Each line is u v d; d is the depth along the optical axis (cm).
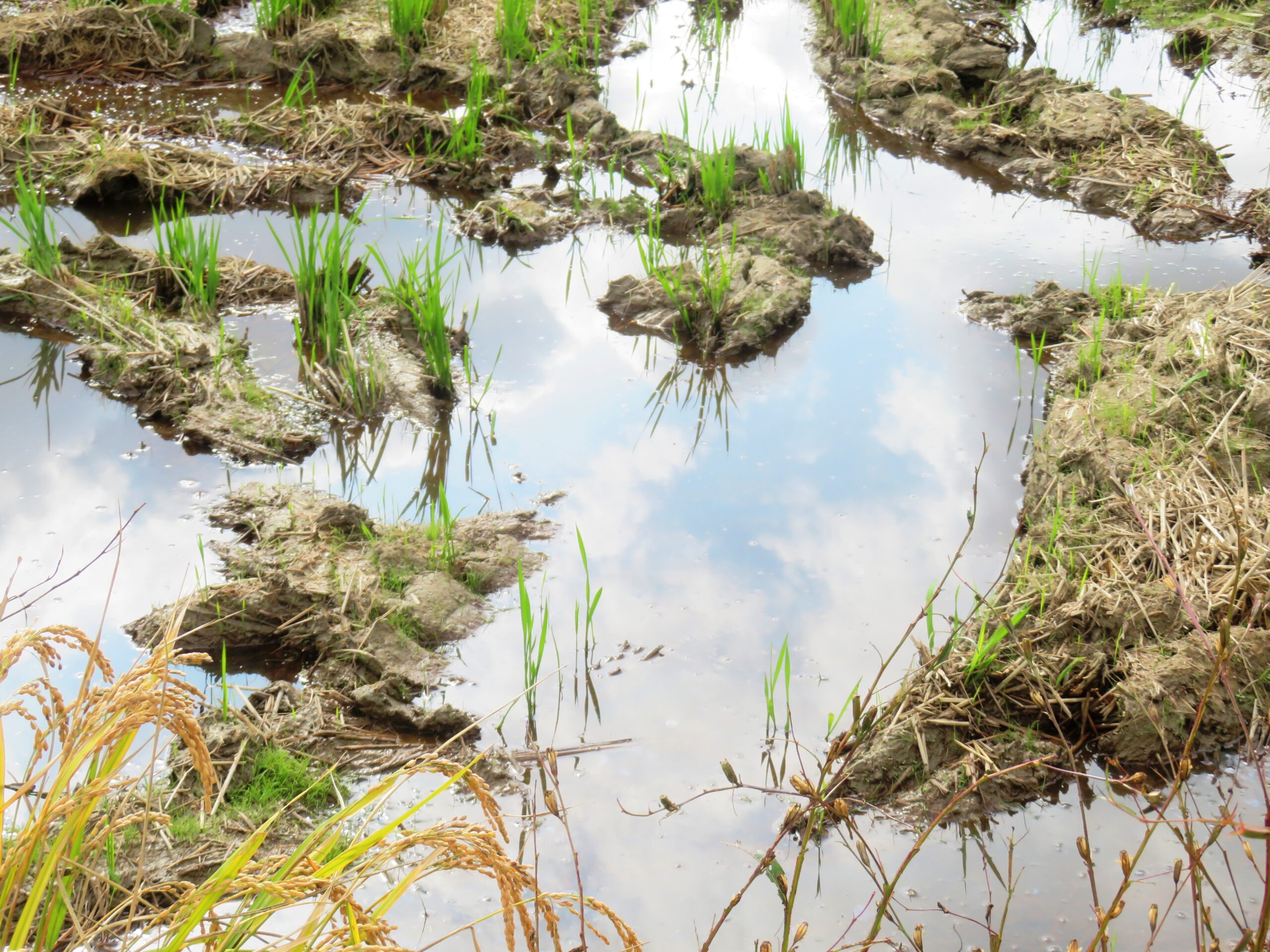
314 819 367
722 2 1331
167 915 221
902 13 1199
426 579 477
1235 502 484
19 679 419
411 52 1100
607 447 590
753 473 567
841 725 410
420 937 327
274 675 438
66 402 620
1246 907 335
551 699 425
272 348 672
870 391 638
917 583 488
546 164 929
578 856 358
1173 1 1266
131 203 844
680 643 454
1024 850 362
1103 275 754
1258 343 595
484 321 712
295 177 866
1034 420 607
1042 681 411
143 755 389
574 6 1241
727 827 369
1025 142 941
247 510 529
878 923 259
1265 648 412
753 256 768
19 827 326
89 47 1066
